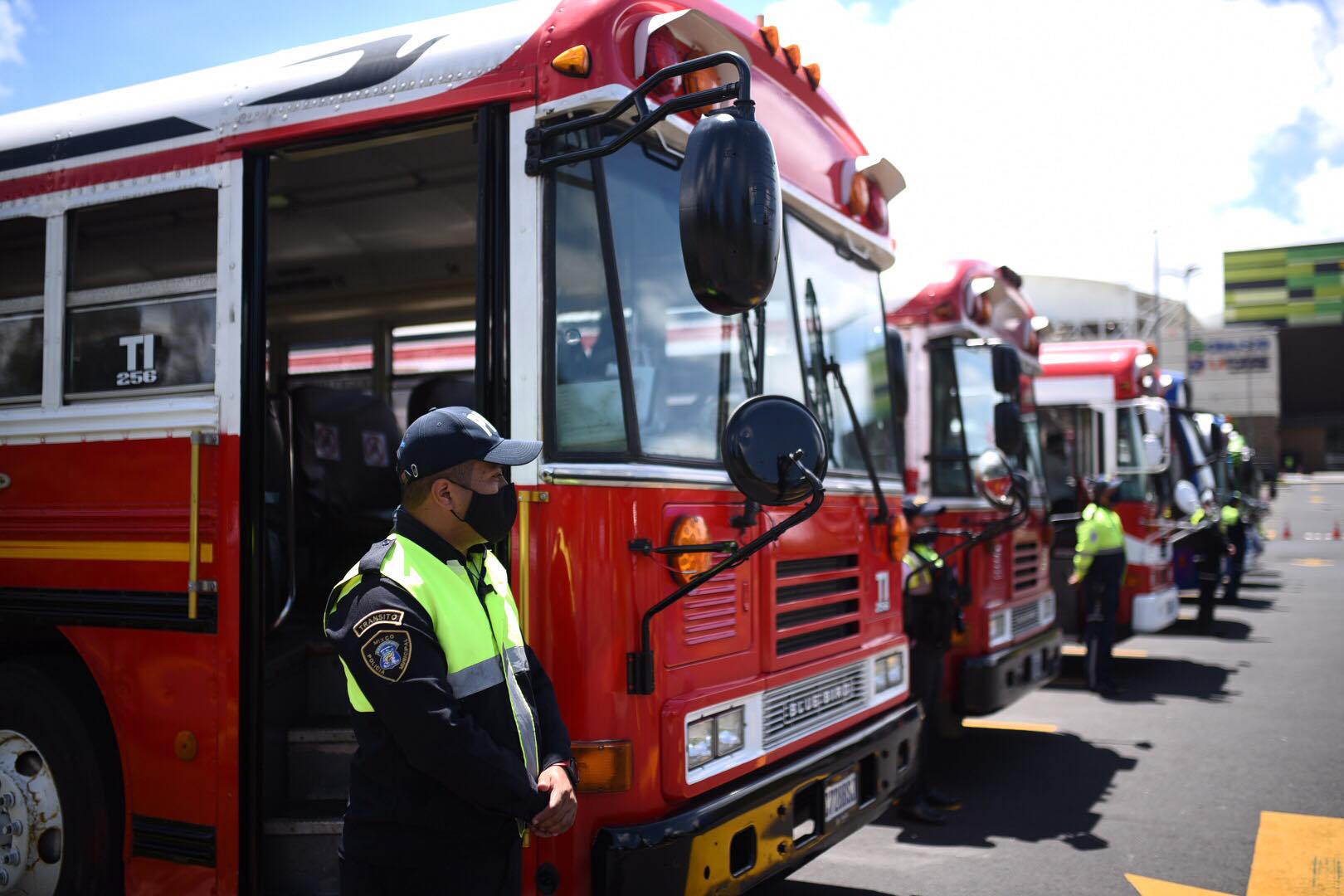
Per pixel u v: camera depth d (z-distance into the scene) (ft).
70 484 12.36
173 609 11.55
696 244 8.45
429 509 7.70
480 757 6.97
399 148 14.32
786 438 9.73
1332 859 16.74
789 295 13.58
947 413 22.91
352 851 7.38
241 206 11.48
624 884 9.39
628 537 10.02
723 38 11.91
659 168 11.31
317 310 20.35
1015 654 22.49
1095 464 33.47
